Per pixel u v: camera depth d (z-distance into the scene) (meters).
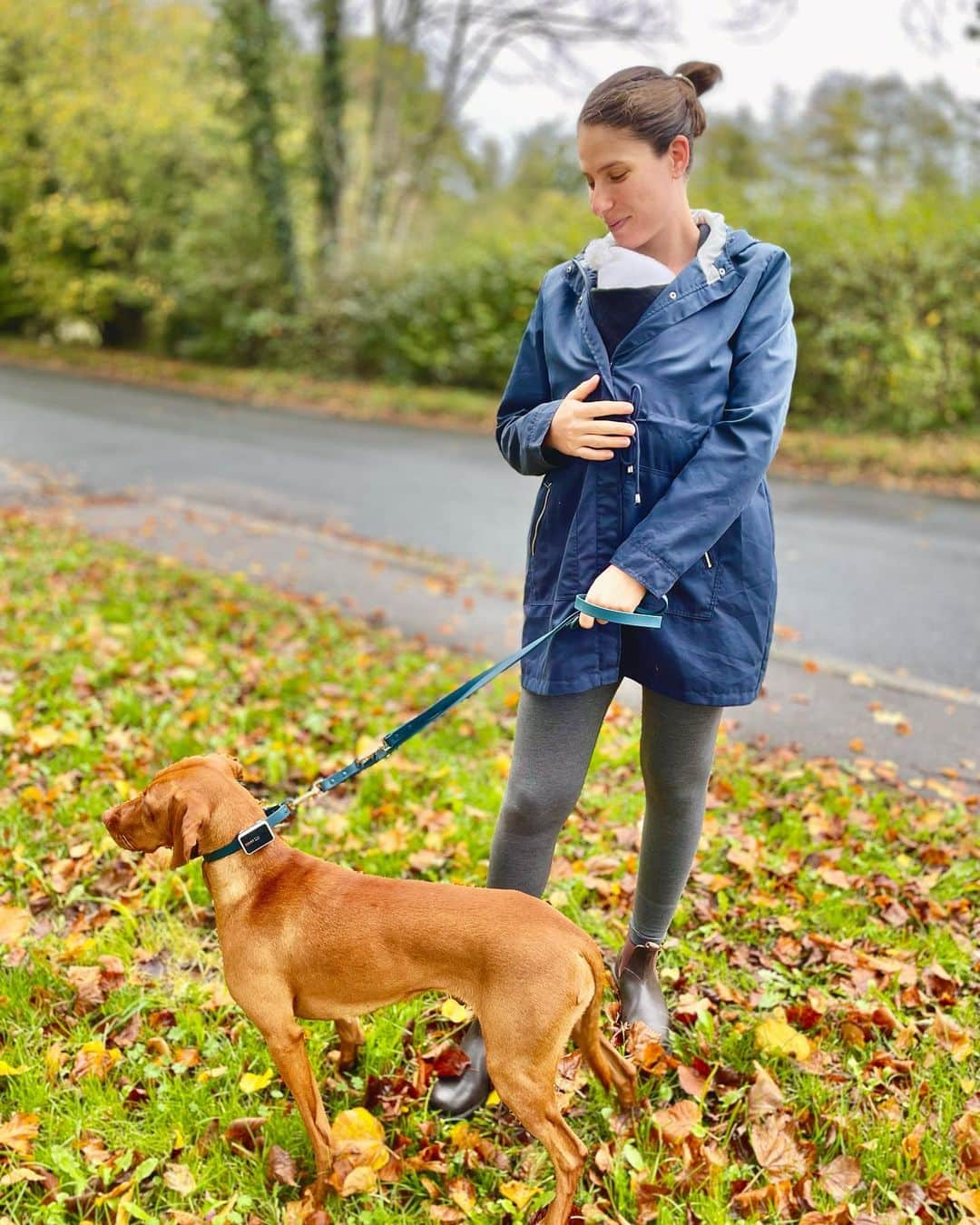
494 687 5.27
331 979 2.33
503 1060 2.20
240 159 19.81
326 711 4.84
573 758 2.52
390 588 7.10
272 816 2.44
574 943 2.24
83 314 23.45
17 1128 2.44
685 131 2.26
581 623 2.27
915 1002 2.93
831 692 5.34
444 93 19.42
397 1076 2.69
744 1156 2.50
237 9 17.77
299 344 18.64
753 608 2.42
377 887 2.38
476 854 3.63
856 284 12.24
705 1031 2.82
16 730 4.40
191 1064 2.72
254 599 6.58
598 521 2.36
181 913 3.31
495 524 8.89
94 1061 2.67
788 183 13.77
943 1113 2.53
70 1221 2.34
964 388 12.09
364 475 10.91
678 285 2.29
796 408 13.03
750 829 3.88
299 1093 2.38
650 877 2.75
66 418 14.35
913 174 19.38
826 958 3.15
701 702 2.41
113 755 4.22
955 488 10.48
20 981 2.93
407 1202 2.41
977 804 4.14
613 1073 2.50
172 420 14.51
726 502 2.23
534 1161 2.48
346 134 19.77
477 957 2.23
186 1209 2.35
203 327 20.73
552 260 15.61
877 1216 2.30
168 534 8.42
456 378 16.84
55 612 5.97
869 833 3.84
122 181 21.58
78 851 3.58
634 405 2.30
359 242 19.56
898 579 7.35
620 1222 2.30
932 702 5.22
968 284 11.85
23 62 21.33
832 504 9.77
